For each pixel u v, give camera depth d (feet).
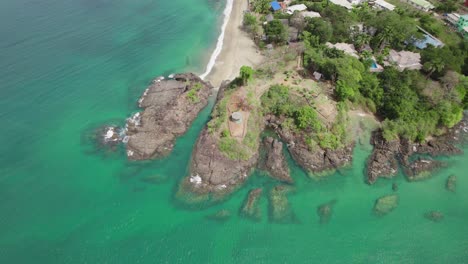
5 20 402.11
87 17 431.02
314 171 255.09
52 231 215.10
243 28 428.15
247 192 241.55
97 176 250.57
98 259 201.77
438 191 249.14
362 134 285.64
